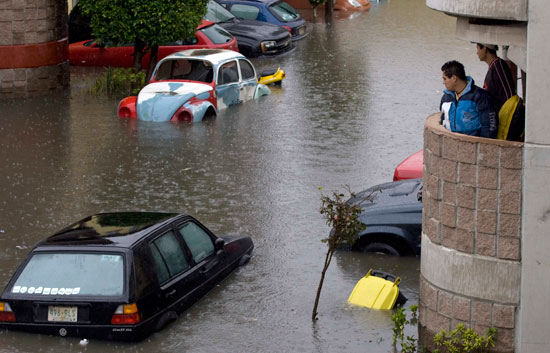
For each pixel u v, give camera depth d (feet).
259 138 73.87
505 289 34.60
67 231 41.78
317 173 64.39
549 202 33.47
